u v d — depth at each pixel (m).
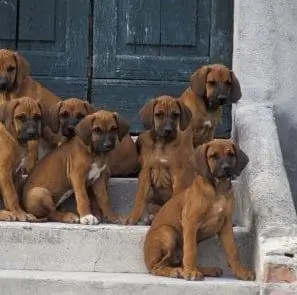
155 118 4.23
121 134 4.20
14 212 4.24
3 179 4.23
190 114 4.27
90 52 4.92
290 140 4.72
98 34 4.91
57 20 4.91
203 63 4.90
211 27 4.90
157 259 4.06
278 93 4.72
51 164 4.29
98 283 3.97
